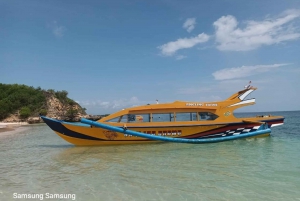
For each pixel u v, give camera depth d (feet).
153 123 43.70
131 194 19.17
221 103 47.11
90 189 20.49
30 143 53.57
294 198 17.95
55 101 301.22
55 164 29.94
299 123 102.99
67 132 41.45
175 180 22.45
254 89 48.60
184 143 44.09
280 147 39.65
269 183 21.22
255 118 51.78
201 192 19.34
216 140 44.27
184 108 45.24
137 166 27.91
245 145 42.14
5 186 21.76
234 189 19.90
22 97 265.54
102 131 42.11
